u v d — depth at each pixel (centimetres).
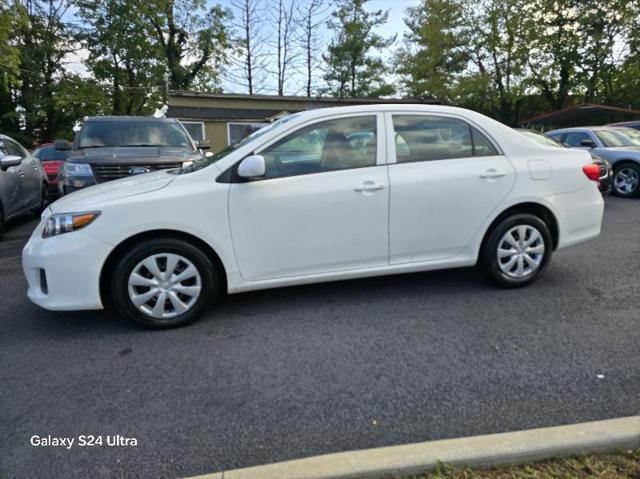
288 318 349
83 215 310
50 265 308
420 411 229
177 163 588
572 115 1977
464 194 368
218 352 298
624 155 916
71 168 562
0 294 421
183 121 1805
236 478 175
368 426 219
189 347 305
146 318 328
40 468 197
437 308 360
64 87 2497
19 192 721
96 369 279
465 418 223
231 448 206
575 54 2402
